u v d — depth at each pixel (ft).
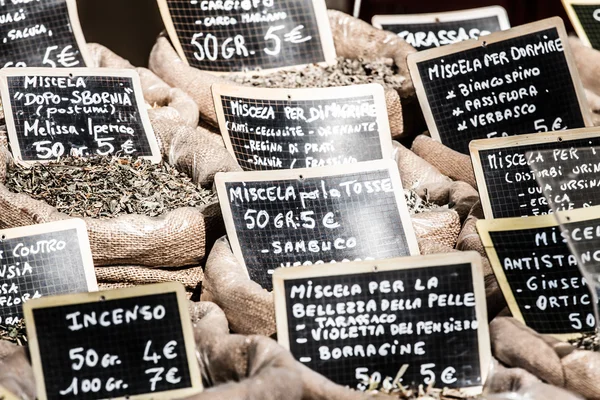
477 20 5.00
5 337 3.56
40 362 3.23
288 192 3.79
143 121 4.28
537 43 4.33
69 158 4.17
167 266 3.89
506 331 3.40
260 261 3.76
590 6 4.79
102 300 3.26
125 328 3.26
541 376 3.32
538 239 3.56
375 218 3.79
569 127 4.31
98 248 3.76
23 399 3.24
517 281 3.55
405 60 4.72
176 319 3.28
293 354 3.34
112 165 4.16
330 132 4.17
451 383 3.35
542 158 3.55
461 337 3.36
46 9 4.56
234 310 3.58
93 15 4.99
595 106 4.59
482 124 4.35
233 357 3.33
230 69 4.72
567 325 3.50
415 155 4.30
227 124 4.21
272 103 4.17
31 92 4.17
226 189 3.78
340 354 3.35
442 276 3.37
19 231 3.65
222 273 3.67
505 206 3.86
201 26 4.72
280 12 4.73
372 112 4.18
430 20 5.00
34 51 4.54
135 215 3.81
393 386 3.34
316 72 4.72
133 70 4.32
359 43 4.86
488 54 4.34
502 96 4.34
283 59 4.75
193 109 4.45
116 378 3.25
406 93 4.58
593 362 3.27
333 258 3.76
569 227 3.40
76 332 3.25
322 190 3.79
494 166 3.87
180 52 4.74
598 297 3.35
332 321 3.35
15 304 3.62
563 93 4.32
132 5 5.04
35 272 3.64
